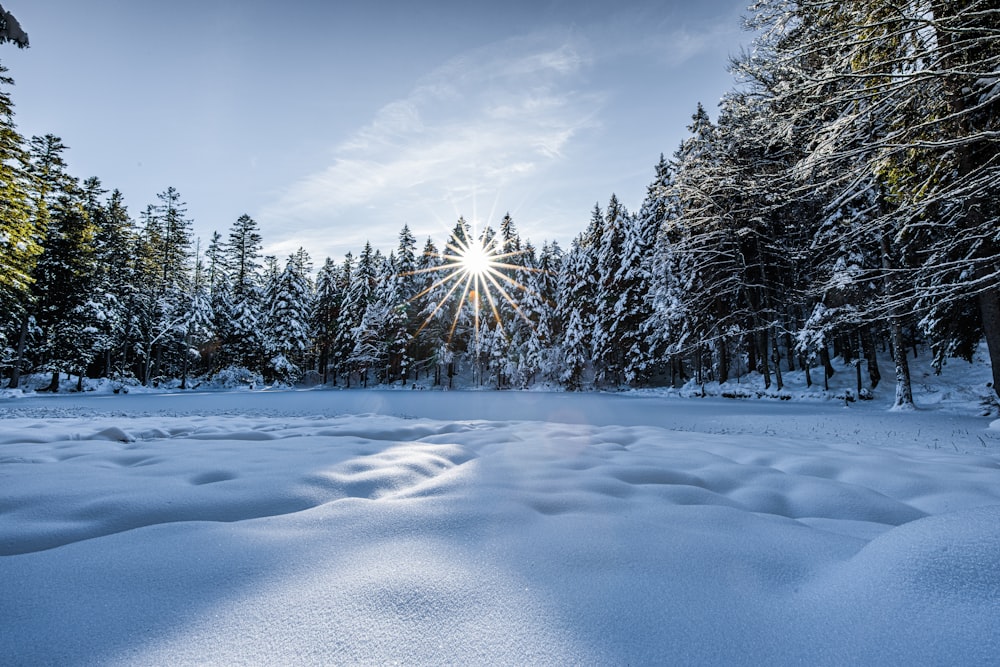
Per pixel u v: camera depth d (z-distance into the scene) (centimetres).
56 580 154
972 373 2019
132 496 251
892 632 126
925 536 165
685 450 452
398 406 1716
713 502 269
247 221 4641
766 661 118
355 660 117
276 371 4041
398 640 125
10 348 2877
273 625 130
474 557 177
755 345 2866
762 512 267
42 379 3169
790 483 311
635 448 479
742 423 1020
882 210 1255
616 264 3375
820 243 1678
